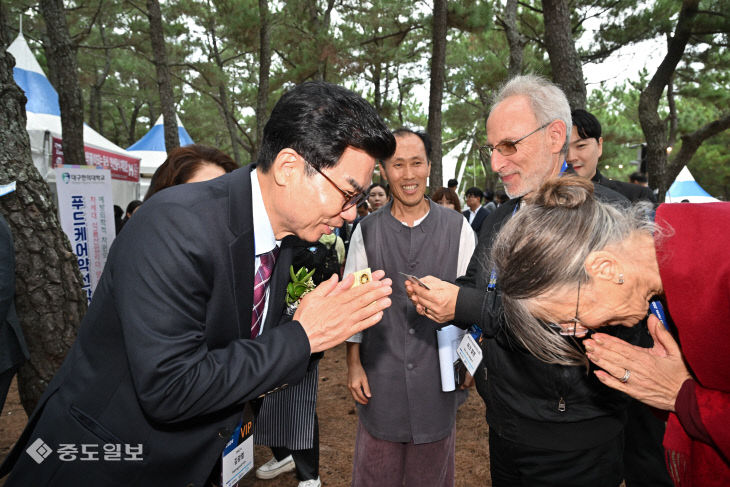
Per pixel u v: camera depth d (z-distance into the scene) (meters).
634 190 2.47
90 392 1.06
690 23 7.82
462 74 19.53
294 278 1.35
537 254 0.95
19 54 8.49
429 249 1.96
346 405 3.79
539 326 1.06
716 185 19.53
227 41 19.17
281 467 2.74
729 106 12.33
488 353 1.52
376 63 14.43
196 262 0.96
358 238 2.04
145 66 18.83
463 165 25.67
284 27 13.54
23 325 2.34
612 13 10.24
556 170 1.64
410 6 13.98
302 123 0.99
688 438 1.11
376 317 1.07
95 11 15.51
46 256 2.39
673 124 14.10
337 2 15.17
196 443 1.09
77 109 6.21
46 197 2.43
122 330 0.98
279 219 1.12
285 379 0.99
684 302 0.92
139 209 1.04
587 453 1.38
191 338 0.94
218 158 1.65
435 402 1.93
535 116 1.57
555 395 1.34
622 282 0.95
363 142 0.99
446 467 2.04
